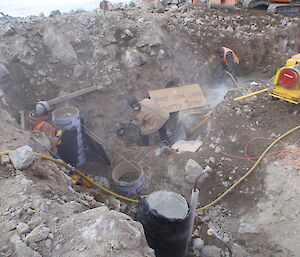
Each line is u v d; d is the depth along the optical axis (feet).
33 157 8.80
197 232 11.49
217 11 27.66
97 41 19.54
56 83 17.57
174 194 9.35
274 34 25.09
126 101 18.83
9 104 15.48
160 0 29.58
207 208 12.30
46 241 6.19
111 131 18.30
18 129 11.56
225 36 23.47
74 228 6.52
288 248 9.78
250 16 27.55
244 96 15.88
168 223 8.54
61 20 19.49
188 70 21.43
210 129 14.78
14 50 16.93
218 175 12.99
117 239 6.26
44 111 13.33
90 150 16.90
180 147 14.80
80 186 10.37
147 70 19.61
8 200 7.33
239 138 13.85
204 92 21.63
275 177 11.59
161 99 18.84
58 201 7.66
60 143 13.57
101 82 18.29
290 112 14.37
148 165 14.52
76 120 14.07
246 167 12.82
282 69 13.48
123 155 15.79
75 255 5.93
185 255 10.61
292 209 10.37
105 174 15.20
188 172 12.92
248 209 11.70
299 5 29.04
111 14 21.21
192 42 22.21
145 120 16.19
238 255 10.63
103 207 7.20
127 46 19.89
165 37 20.93
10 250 5.97
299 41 26.55
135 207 12.29
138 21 21.38
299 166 11.57
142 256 6.26
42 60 17.88
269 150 12.78
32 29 18.45
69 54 18.29
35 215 6.87
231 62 20.88
